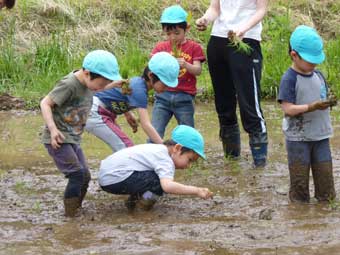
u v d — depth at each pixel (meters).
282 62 14.31
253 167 9.20
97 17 16.45
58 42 15.11
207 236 6.70
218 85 9.36
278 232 6.78
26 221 7.19
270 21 16.62
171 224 7.04
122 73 14.57
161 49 9.41
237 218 7.22
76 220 7.21
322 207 7.53
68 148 7.19
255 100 9.09
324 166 7.64
